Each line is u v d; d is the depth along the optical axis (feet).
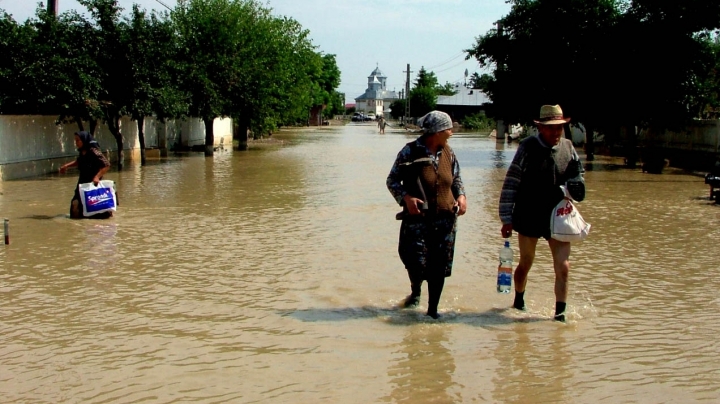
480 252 32.27
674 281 26.73
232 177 69.87
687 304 23.53
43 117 71.92
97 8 74.43
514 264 29.53
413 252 21.62
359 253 31.86
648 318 21.89
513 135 175.63
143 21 77.41
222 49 107.34
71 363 17.89
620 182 66.23
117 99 75.77
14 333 20.30
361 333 20.31
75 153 79.30
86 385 16.44
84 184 41.93
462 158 105.19
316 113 355.56
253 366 17.71
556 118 21.12
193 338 19.89
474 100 338.75
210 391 16.11
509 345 19.31
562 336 20.10
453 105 336.90
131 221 41.06
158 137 107.45
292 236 36.19
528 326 21.03
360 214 44.11
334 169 80.69
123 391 16.10
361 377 16.98
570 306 23.21
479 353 18.67
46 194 54.13
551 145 21.31
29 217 42.39
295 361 18.07
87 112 69.72
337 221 41.24
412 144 21.74
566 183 21.25
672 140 94.12
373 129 286.87
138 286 25.77
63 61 67.00
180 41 93.97
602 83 84.94
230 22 107.45
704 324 21.29
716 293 24.98
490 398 15.75
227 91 106.11
